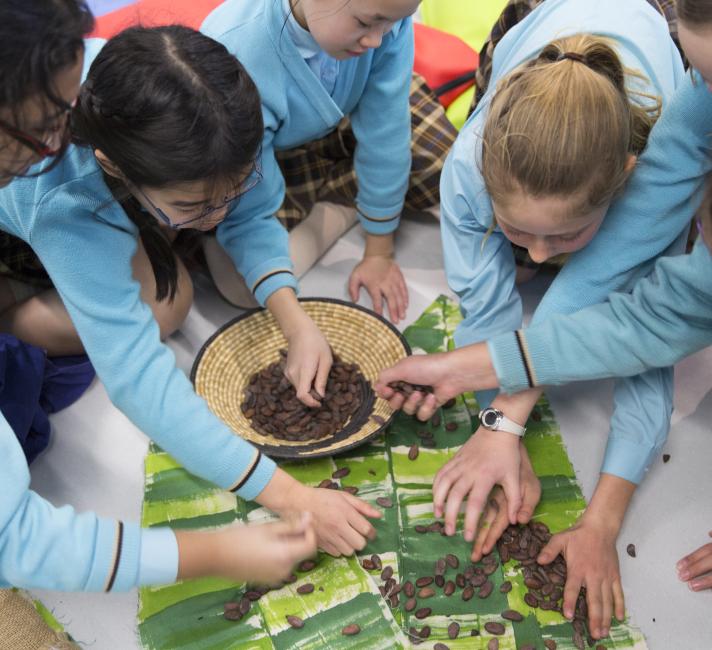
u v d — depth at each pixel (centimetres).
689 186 121
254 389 146
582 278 130
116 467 144
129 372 116
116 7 203
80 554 96
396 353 148
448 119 190
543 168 105
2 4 77
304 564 125
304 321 147
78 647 117
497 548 129
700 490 141
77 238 112
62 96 83
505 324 141
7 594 117
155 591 124
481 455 132
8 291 156
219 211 112
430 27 205
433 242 186
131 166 103
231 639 119
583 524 129
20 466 95
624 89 114
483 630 120
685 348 121
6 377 134
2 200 117
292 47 136
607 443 137
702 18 88
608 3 134
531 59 128
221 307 172
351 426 140
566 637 119
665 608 125
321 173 183
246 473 121
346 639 118
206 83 100
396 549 129
